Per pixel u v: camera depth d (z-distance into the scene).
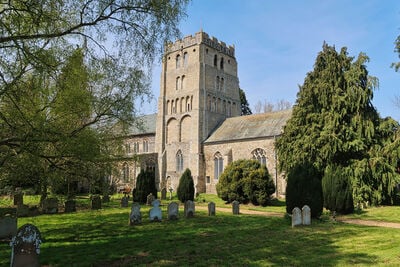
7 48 10.09
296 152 26.20
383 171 23.91
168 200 32.22
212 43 46.72
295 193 18.11
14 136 11.43
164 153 46.53
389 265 8.84
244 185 27.50
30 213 20.28
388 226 16.48
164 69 48.50
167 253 10.09
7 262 9.03
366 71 26.22
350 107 25.73
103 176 18.30
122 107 13.37
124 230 14.26
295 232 14.11
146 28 11.19
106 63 11.88
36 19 9.88
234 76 50.03
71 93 12.02
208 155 42.59
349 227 15.64
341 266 8.81
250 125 41.22
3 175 14.77
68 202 21.45
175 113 46.25
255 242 11.89
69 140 11.66
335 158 25.58
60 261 9.17
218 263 9.03
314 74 28.36
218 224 16.09
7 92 10.28
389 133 25.86
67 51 11.30
